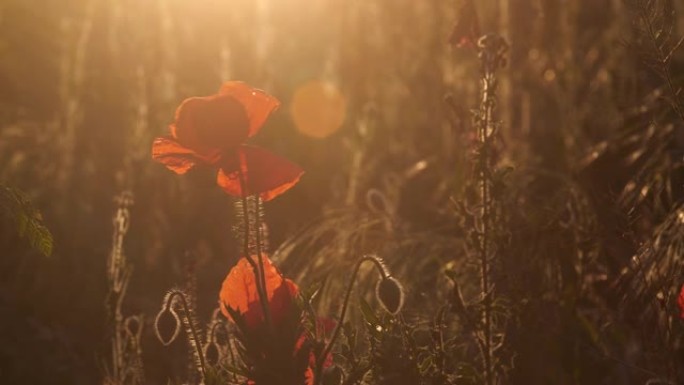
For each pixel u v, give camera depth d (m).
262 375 2.55
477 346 3.45
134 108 6.31
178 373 4.20
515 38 5.95
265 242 2.90
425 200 5.80
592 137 5.26
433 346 2.95
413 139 6.84
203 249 5.93
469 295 3.59
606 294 3.96
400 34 7.51
